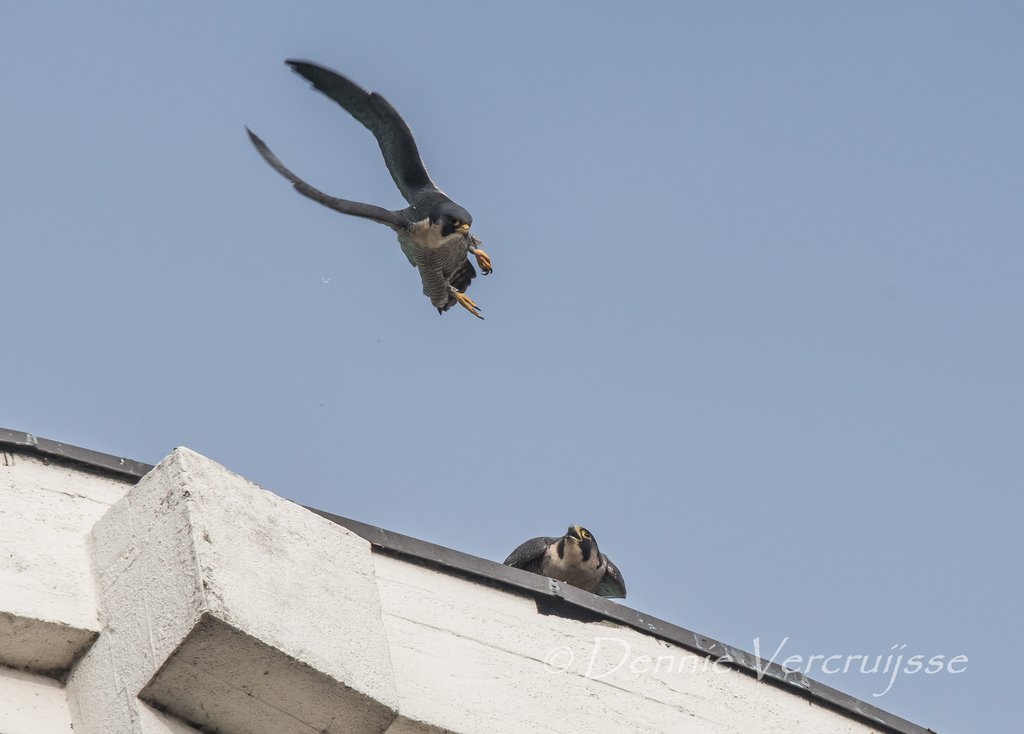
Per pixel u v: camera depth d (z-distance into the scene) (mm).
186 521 10695
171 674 10328
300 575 11125
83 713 10586
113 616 10805
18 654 10742
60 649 10820
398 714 11195
